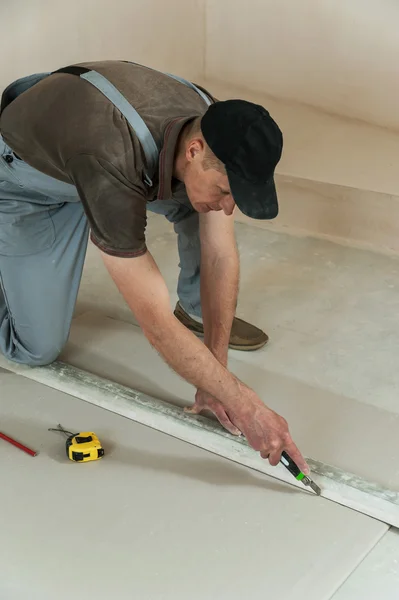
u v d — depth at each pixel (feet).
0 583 5.70
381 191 11.16
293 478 6.70
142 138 5.73
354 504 6.40
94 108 5.85
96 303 10.13
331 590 5.62
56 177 6.59
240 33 15.03
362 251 11.44
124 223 5.73
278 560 5.87
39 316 8.01
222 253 6.98
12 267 7.81
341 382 8.29
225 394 6.24
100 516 6.31
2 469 6.89
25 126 6.32
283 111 14.57
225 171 5.29
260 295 10.26
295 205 12.04
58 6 12.80
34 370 8.41
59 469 6.88
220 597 5.54
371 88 13.61
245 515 6.33
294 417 7.64
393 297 10.16
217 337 7.16
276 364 8.64
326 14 13.65
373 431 7.42
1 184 7.43
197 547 5.99
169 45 15.51
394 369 8.55
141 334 9.26
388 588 5.67
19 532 6.15
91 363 8.62
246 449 7.02
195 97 6.26
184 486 6.66
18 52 12.39
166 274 10.85
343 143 13.10
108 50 14.12
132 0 14.23
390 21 12.94
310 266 11.05
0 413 7.72
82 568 5.80
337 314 9.76
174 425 7.38
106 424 7.52
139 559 5.88
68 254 7.91
